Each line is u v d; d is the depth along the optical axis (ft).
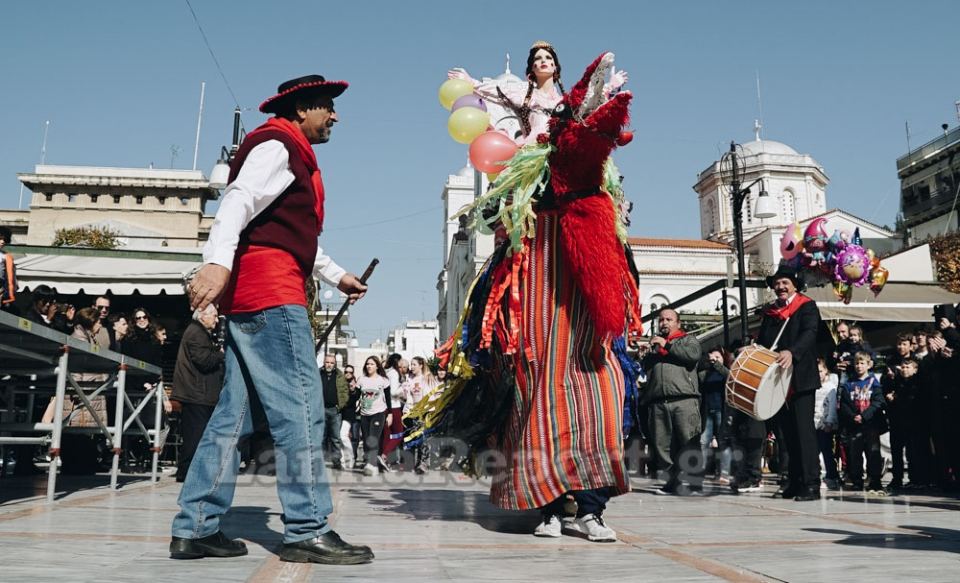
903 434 24.64
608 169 12.03
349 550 7.96
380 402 33.17
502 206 11.80
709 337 50.31
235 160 8.35
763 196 43.47
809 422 18.84
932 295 45.78
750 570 7.70
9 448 26.86
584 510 10.46
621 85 11.20
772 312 19.77
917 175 127.13
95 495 16.48
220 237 7.71
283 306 8.28
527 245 11.74
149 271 33.73
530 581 7.00
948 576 7.32
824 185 148.87
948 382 22.35
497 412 11.88
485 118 13.14
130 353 23.90
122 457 26.23
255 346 8.29
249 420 8.54
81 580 6.55
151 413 25.45
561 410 10.96
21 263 34.17
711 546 9.63
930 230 123.75
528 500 10.71
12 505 13.92
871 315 40.70
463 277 167.84
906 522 12.84
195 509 8.12
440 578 7.09
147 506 13.91
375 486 20.27
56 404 14.66
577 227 10.95
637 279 12.56
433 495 17.11
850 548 9.41
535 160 11.40
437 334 231.71
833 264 38.29
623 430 12.01
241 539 9.57
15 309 24.27
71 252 37.83
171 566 7.48
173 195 199.31
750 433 21.76
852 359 24.31
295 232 8.50
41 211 194.90
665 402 21.34
